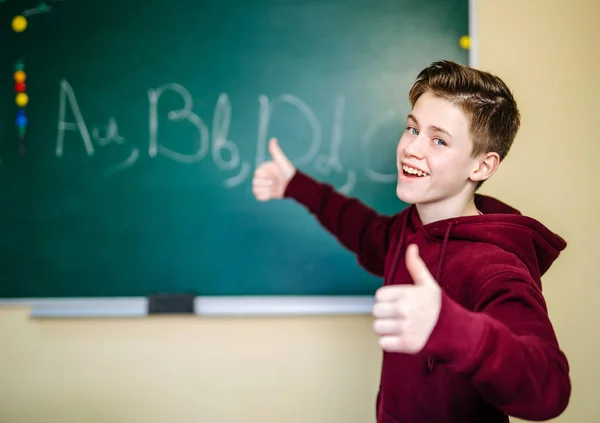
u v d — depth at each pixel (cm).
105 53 168
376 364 172
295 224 170
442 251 95
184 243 170
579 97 170
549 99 170
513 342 66
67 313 170
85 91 169
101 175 170
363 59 167
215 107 168
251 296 170
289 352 173
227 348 173
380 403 107
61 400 174
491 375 64
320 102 167
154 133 169
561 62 170
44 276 171
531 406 67
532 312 75
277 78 167
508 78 170
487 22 170
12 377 175
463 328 63
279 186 136
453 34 167
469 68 99
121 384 174
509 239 93
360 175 168
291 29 167
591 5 169
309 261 170
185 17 168
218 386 174
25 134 170
